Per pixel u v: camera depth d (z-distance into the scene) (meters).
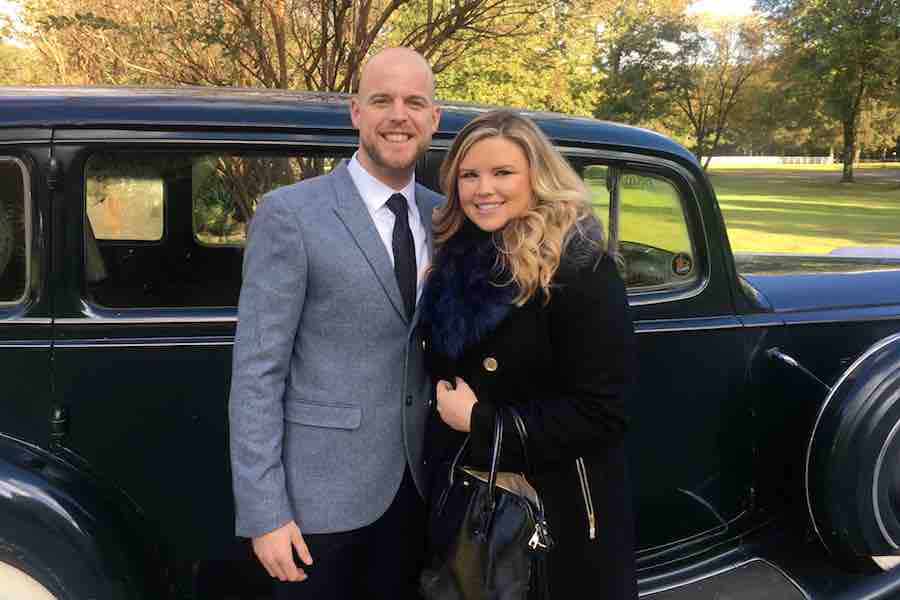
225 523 1.91
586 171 2.16
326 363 1.58
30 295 1.74
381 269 1.57
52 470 1.74
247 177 1.92
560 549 1.56
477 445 1.50
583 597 1.56
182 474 1.86
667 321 2.26
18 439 1.75
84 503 1.73
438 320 1.57
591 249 1.51
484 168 1.53
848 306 2.53
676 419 2.33
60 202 1.74
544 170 1.54
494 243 1.55
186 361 1.82
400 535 1.75
